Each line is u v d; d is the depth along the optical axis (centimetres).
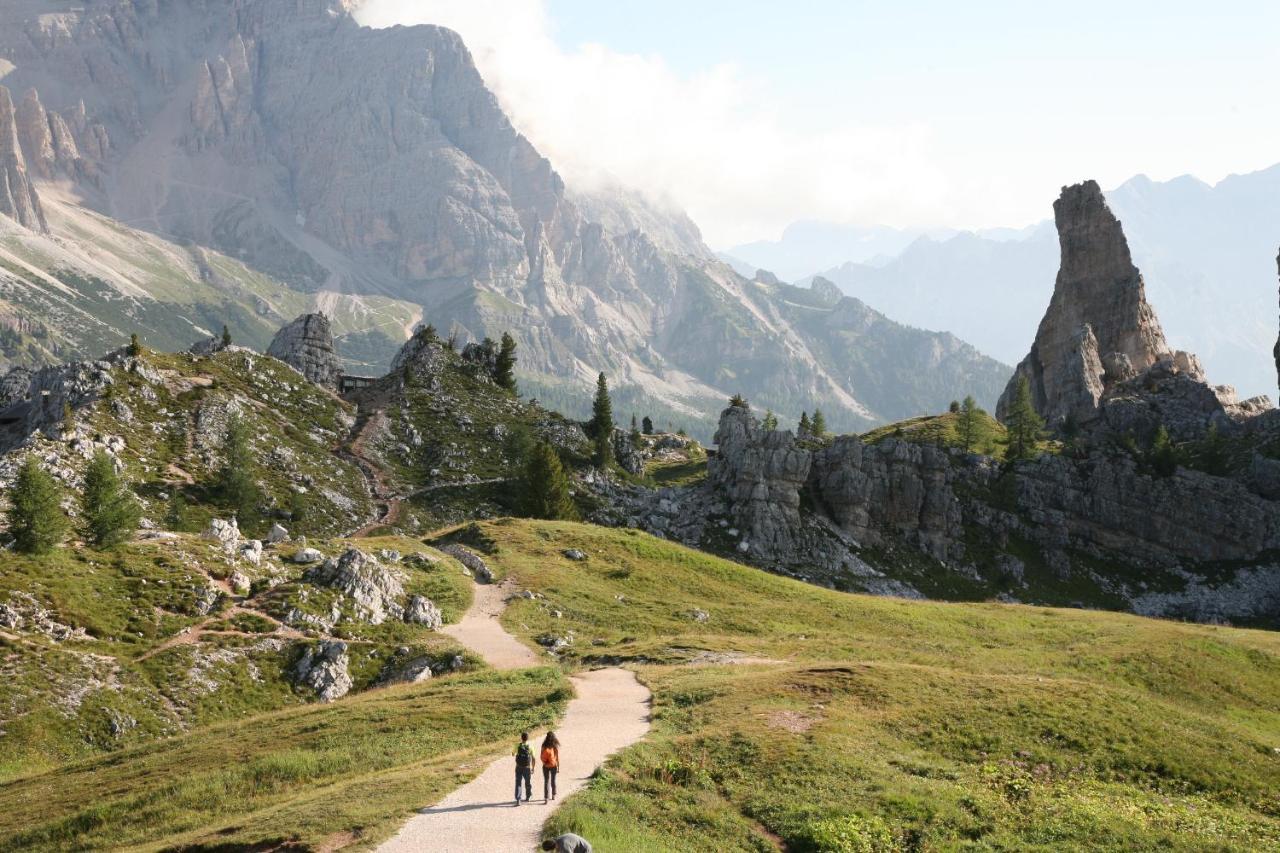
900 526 16575
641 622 8781
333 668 7269
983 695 5256
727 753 4016
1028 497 18000
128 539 8638
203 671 6931
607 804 3266
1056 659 7862
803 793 3600
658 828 3183
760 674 5734
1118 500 17862
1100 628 9356
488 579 9906
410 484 17875
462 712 5053
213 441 15762
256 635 7550
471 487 18100
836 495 16438
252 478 14962
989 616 10012
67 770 4938
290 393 19625
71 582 7462
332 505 15875
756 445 16450
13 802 4297
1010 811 3616
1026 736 4666
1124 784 4262
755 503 15638
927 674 5628
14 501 7812
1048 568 16800
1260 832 3750
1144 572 17212
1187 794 4281
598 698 5325
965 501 17625
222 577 8412
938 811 3500
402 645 7788
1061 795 3912
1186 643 8469
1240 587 16600
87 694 6297
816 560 15038
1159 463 18488
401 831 2934
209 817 3559
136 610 7488
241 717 6619
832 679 5388
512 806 3216
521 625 8444
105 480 8631
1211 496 17750
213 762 4438
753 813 3434
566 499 15125
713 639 7850
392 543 10669
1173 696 7219
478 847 2780
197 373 18212
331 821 3047
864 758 4062
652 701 5172
